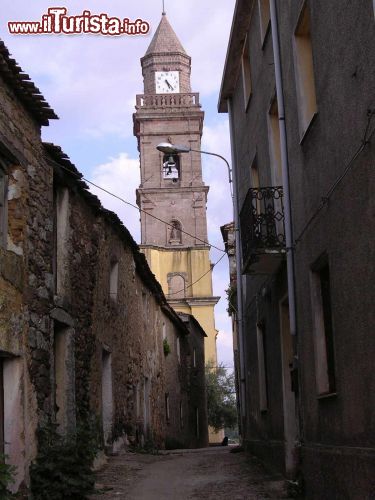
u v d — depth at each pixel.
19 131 9.64
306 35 9.98
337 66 7.83
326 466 8.63
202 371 42.09
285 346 11.95
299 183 10.04
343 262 7.79
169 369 28.69
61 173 11.59
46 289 10.53
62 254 11.91
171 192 51.28
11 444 8.91
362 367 7.16
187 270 50.62
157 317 25.53
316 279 9.38
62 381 11.81
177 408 30.48
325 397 8.64
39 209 10.38
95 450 10.13
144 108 51.78
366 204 6.94
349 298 7.58
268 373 13.77
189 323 36.38
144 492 10.79
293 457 11.59
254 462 14.61
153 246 50.16
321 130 8.67
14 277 9.12
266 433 14.09
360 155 7.09
